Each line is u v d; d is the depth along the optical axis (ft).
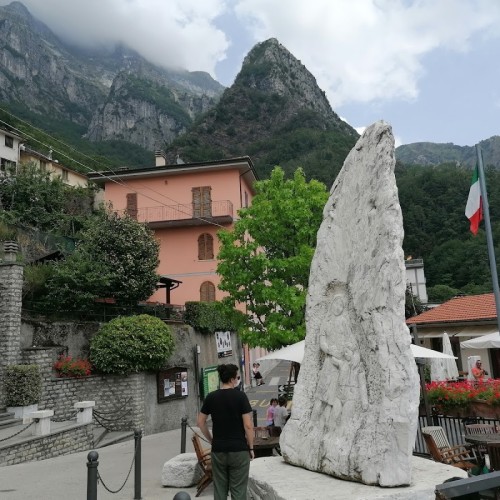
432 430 25.31
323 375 17.07
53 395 45.91
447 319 65.21
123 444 43.83
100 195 110.11
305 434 17.03
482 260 162.20
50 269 55.98
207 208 97.04
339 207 18.30
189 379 63.57
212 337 76.59
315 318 18.19
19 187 82.28
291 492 13.82
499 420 25.95
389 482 13.56
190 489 24.70
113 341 50.70
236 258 54.85
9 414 39.88
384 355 14.83
